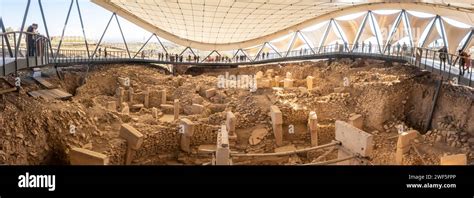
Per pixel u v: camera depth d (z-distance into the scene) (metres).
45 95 16.20
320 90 25.69
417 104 21.50
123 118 17.92
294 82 28.58
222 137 10.77
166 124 18.05
